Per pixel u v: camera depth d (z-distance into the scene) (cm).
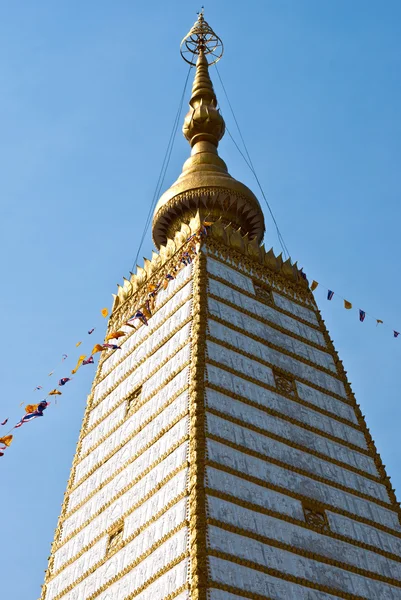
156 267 5131
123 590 3562
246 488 3650
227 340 4309
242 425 3912
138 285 5228
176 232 5184
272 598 3325
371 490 4231
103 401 4778
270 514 3638
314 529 3759
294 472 3938
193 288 4531
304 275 5281
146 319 4716
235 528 3434
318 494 3944
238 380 4131
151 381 4394
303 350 4728
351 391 4734
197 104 6006
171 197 5359
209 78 6206
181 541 3384
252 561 3381
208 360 4088
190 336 4262
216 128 5906
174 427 3906
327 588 3566
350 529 3925
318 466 4084
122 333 4166
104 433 4544
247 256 4988
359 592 3684
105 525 4006
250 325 4538
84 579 3900
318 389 4550
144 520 3712
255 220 5453
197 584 3142
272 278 5031
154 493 3750
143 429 4175
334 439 4319
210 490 3494
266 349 4488
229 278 4728
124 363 4816
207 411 3828
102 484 4247
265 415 4078
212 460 3628
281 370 4447
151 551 3528
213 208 5347
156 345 4556
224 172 5606
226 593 3189
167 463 3788
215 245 4856
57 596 4009
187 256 4762
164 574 3362
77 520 4272
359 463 4322
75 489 4466
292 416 4222
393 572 3916
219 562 3272
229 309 4512
